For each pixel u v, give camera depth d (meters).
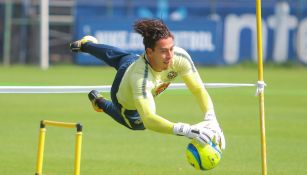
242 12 105.38
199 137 21.70
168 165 34.47
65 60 109.94
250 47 105.38
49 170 32.97
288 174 32.38
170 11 107.94
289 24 104.50
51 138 42.41
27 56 108.06
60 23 108.81
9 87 26.81
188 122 49.50
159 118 21.84
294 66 104.56
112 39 104.38
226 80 82.31
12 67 103.25
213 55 105.50
